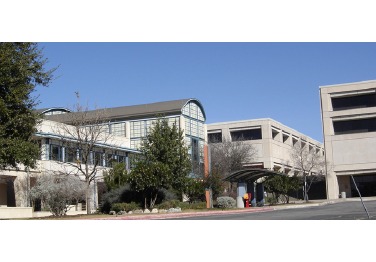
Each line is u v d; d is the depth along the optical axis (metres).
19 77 22.64
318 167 74.69
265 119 75.00
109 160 40.75
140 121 53.12
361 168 67.81
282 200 54.03
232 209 33.34
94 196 40.06
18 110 22.80
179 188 35.66
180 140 36.41
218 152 57.41
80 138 34.53
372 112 67.38
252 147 68.44
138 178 30.83
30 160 23.25
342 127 71.12
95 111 46.06
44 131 37.97
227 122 76.94
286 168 79.38
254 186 40.16
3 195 38.38
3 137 22.30
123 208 29.83
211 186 37.12
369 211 24.23
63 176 31.58
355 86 68.25
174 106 53.56
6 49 22.25
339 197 69.50
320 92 70.44
